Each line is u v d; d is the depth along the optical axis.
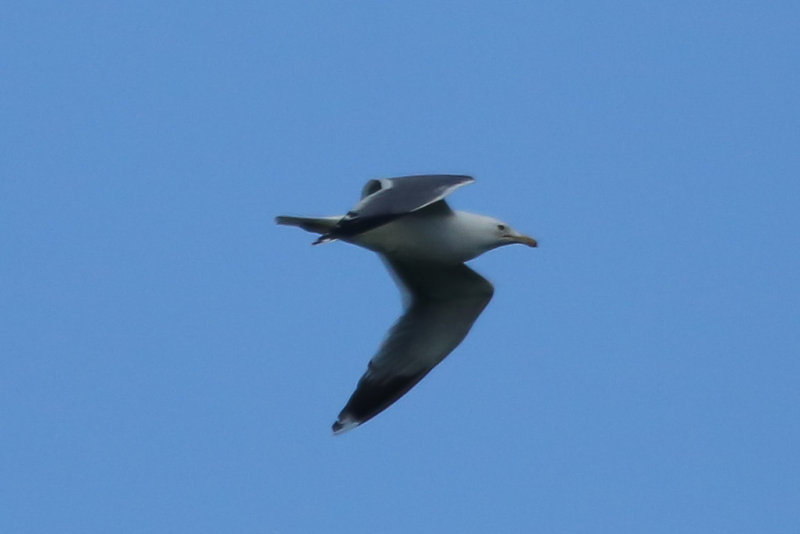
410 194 13.05
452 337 15.53
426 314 15.55
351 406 15.40
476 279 15.25
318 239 12.58
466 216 14.74
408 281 15.40
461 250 14.64
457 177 13.30
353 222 12.71
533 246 14.81
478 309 15.47
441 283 15.32
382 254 15.35
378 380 15.49
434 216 14.58
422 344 15.56
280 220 14.03
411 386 15.48
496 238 14.72
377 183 13.71
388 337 15.51
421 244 14.55
